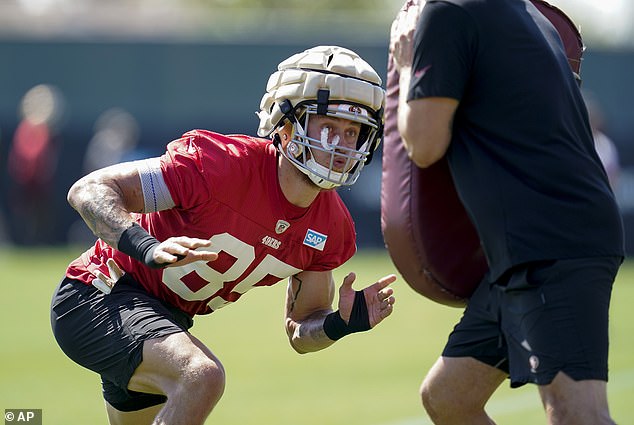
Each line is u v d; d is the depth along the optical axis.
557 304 13.47
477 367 15.24
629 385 27.56
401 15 15.20
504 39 14.05
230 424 23.27
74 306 15.58
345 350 33.53
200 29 88.31
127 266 15.67
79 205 14.33
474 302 15.27
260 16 143.38
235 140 15.37
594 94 65.75
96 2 157.50
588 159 14.12
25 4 127.94
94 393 26.50
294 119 14.84
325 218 15.77
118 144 65.19
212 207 14.92
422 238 16.20
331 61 15.01
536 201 13.71
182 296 15.74
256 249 15.38
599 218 13.80
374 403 25.56
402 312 41.75
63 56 68.25
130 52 68.12
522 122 13.93
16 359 31.20
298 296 16.28
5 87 68.56
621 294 46.78
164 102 67.88
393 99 16.19
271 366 30.75
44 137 63.41
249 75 67.62
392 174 16.33
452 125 14.39
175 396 14.06
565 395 13.30
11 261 58.09
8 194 67.19
